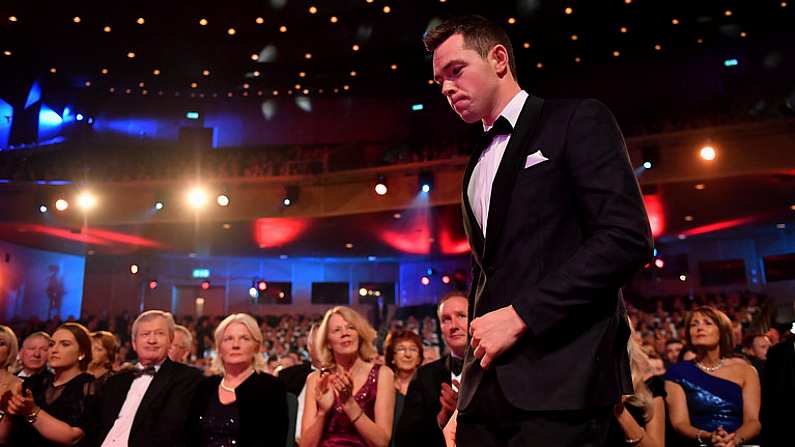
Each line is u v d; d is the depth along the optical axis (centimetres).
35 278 1700
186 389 367
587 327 100
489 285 108
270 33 1412
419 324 1532
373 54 1505
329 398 327
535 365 98
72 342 390
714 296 1631
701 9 1347
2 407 340
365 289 2080
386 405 345
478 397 104
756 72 1505
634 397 258
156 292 1952
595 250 96
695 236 1719
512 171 110
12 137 1467
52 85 1563
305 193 1405
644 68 1603
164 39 1410
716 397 353
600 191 100
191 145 1764
